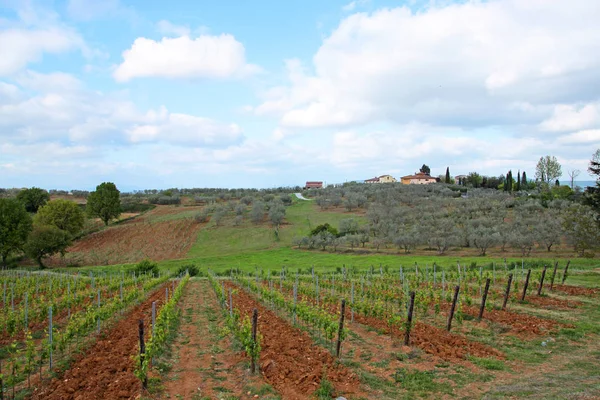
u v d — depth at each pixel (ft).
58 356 44.78
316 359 40.78
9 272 160.25
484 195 318.86
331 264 173.17
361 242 226.38
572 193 305.94
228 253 230.89
